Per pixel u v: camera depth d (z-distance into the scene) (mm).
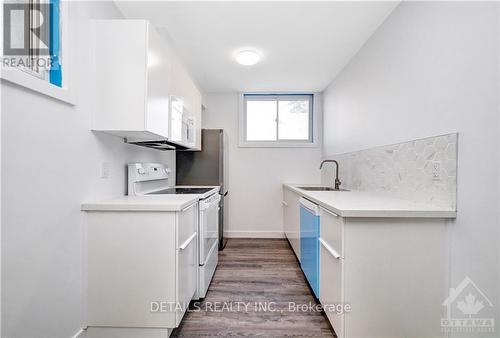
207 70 3199
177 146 2449
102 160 1711
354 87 2768
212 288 2289
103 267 1529
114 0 1850
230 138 4090
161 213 1518
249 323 1779
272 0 1882
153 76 1679
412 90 1759
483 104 1229
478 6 1254
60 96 1310
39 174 1209
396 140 1947
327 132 3764
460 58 1356
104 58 1599
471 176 1295
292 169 4086
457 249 1368
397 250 1393
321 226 1849
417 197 1691
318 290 1915
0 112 1020
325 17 2080
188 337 1637
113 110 1593
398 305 1395
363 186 2535
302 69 3145
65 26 1366
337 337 1492
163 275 1514
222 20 2125
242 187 4090
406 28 1824
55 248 1315
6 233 1054
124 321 1525
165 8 1957
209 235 2283
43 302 1242
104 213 1531
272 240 3910
